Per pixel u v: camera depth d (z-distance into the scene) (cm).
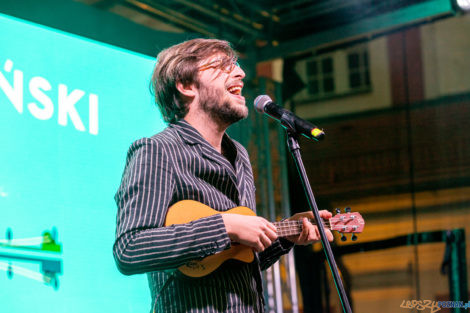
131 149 183
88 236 366
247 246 180
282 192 510
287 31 539
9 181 337
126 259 162
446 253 482
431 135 498
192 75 200
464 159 486
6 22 357
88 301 356
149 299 387
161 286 177
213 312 168
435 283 484
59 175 361
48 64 371
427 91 504
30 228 339
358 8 514
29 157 348
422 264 489
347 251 514
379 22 511
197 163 183
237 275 176
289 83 546
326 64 537
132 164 176
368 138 517
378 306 498
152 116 424
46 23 390
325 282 514
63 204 358
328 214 203
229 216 171
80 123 380
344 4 508
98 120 391
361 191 512
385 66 520
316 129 180
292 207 527
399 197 502
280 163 514
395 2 507
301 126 182
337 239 518
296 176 529
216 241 166
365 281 504
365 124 520
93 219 371
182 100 202
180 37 470
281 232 195
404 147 505
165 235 163
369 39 525
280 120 189
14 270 326
